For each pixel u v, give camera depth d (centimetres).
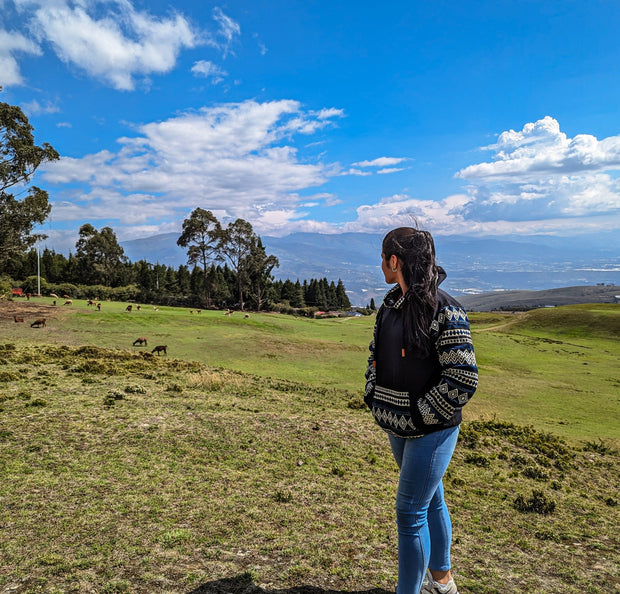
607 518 509
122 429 649
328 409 1078
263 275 10175
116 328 3681
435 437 174
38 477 450
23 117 3919
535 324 7081
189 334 3756
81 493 414
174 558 284
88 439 592
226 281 11412
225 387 1209
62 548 298
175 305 9456
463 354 162
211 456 582
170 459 550
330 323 6812
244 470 541
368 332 5253
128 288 9206
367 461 655
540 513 498
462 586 264
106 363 1355
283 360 2989
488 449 863
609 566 329
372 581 258
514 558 330
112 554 289
